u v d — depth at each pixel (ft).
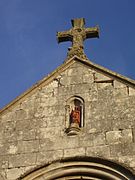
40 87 63.05
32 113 60.95
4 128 60.29
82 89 61.93
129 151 55.42
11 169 56.44
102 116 58.90
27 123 60.18
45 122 59.77
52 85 63.00
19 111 61.46
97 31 70.85
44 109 61.00
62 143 57.41
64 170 55.67
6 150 58.18
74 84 62.54
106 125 57.98
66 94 61.87
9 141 58.95
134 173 53.36
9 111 61.77
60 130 58.70
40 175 55.62
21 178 55.47
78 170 55.42
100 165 55.06
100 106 59.88
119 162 54.65
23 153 57.52
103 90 61.26
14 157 57.41
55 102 61.41
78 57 64.90
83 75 63.21
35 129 59.36
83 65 64.18
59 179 55.62
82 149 56.44
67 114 60.23
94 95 61.05
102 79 62.23
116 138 56.70
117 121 58.08
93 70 63.41
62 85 62.75
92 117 59.06
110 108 59.41
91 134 57.52
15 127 60.13
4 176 55.98
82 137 57.47
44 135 58.59
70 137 57.72
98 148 56.24
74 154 56.24
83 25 72.08
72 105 61.05
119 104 59.57
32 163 56.49
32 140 58.44
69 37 70.95
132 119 57.93
